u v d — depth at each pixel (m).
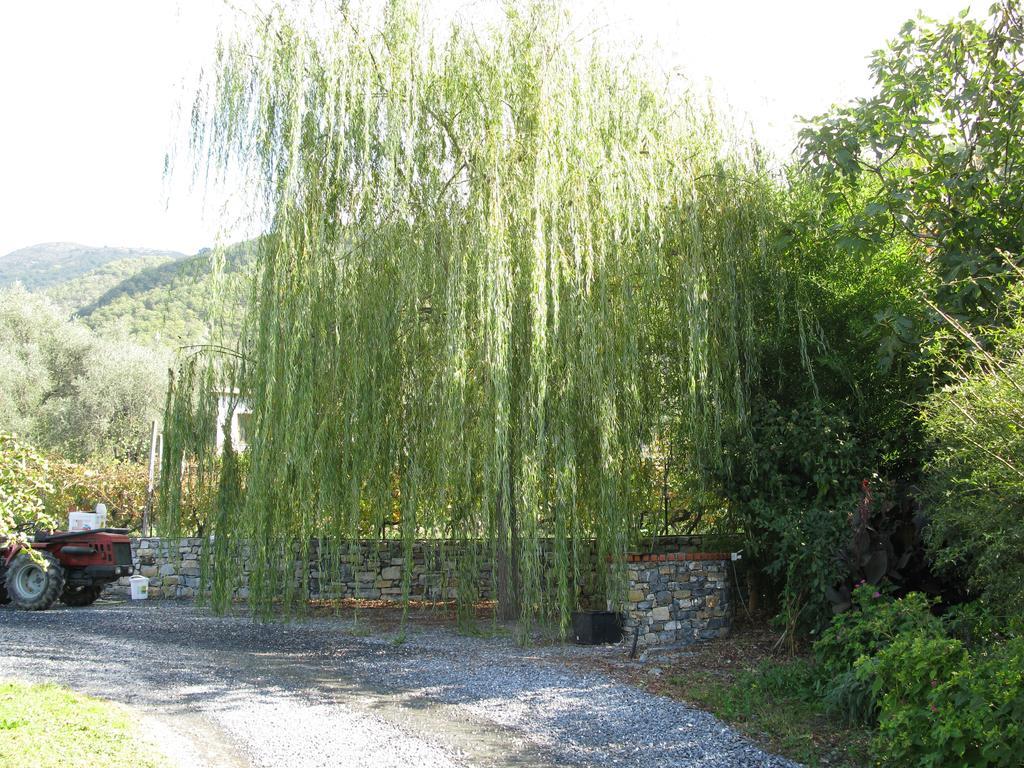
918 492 7.27
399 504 9.80
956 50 8.28
